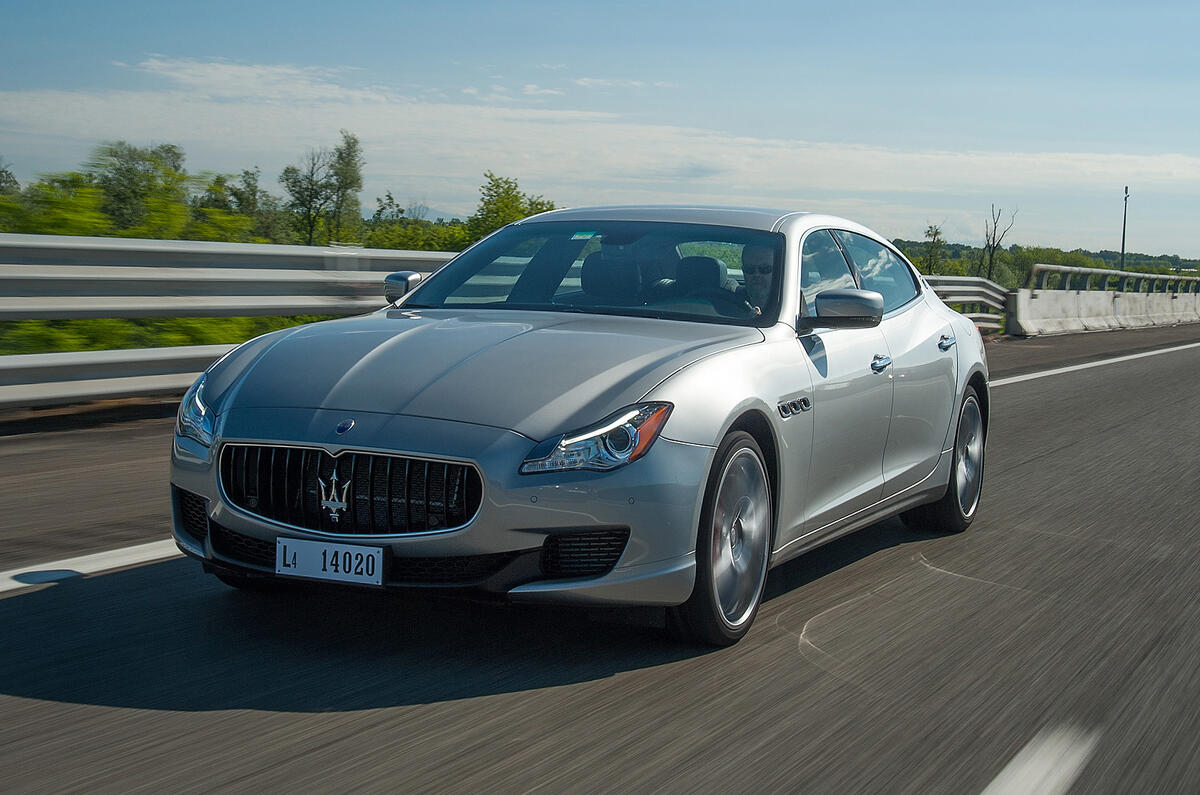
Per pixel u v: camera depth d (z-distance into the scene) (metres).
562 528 3.36
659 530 3.47
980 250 81.94
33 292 7.40
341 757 2.83
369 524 3.39
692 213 4.98
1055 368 15.38
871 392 4.67
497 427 3.40
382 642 3.71
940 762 2.97
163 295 8.16
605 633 3.87
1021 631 4.16
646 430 3.48
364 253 9.59
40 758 2.78
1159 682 3.66
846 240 5.22
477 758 2.86
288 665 3.48
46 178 10.06
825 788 2.78
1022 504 6.57
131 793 2.60
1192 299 33.12
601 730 3.07
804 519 4.28
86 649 3.58
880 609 4.38
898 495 5.11
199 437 3.68
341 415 3.48
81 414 8.05
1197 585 4.90
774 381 4.00
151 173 10.79
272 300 8.86
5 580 4.31
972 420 5.88
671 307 4.38
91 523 5.23
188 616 3.92
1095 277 25.64
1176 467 7.93
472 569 3.37
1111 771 2.95
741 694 3.39
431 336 3.96
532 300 4.53
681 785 2.75
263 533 3.49
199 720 3.04
